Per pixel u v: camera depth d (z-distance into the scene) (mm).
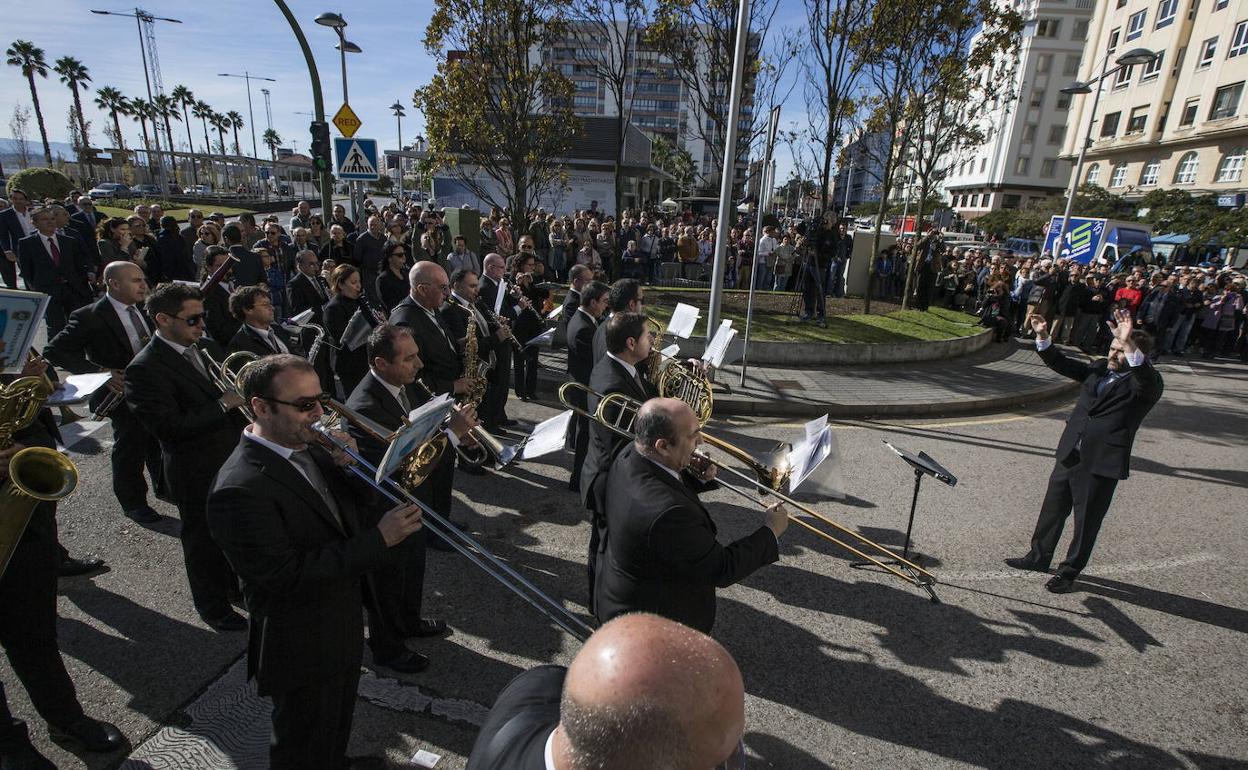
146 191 42375
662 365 4348
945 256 17328
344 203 42062
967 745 3127
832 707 3330
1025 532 5355
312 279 7543
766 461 3676
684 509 2434
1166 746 3180
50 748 2807
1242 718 3383
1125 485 6535
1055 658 3793
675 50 12203
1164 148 36188
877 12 11266
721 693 1001
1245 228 26125
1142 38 37781
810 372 9977
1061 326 13938
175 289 3389
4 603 2580
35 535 2611
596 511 3088
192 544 3506
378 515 2816
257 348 4695
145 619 3674
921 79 12312
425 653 3559
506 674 3432
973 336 11984
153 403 3270
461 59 12070
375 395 3387
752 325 11266
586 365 5703
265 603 2207
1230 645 3984
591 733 981
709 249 17469
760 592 4309
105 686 3168
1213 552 5160
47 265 8500
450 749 2932
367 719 3080
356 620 2406
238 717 3027
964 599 4348
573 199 26531
